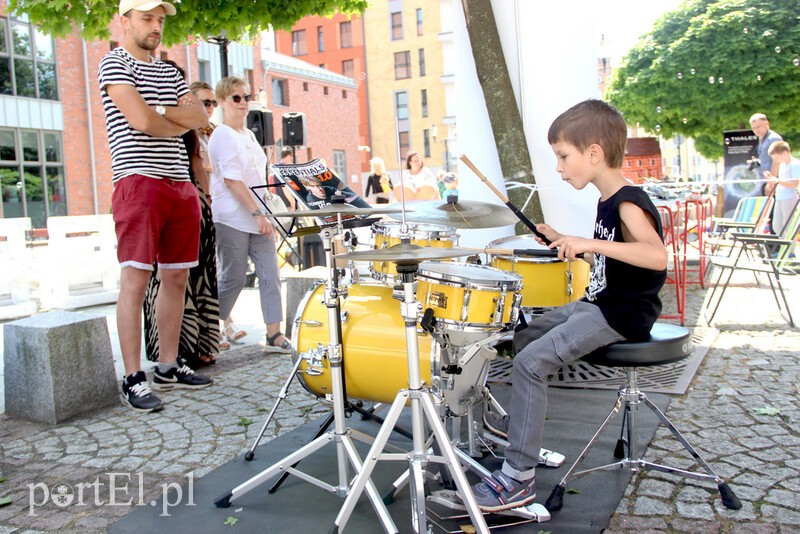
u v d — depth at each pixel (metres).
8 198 19.09
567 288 3.43
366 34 34.44
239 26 6.12
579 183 2.45
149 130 3.48
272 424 3.44
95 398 3.71
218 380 4.25
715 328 5.28
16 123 19.02
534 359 2.36
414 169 9.59
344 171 31.38
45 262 7.63
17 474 2.89
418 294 2.36
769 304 6.20
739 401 3.51
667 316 5.75
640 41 17.36
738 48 15.38
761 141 8.77
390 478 2.75
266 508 2.53
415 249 2.04
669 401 3.55
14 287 7.35
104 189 21.09
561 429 3.20
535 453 2.36
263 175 4.79
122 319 3.69
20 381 3.58
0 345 5.63
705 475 2.43
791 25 15.23
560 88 4.57
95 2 4.98
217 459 3.01
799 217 5.50
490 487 2.39
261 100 9.30
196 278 4.45
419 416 2.17
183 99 3.63
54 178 20.12
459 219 2.99
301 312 2.78
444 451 2.13
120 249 3.66
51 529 2.42
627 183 2.45
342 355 2.58
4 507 2.59
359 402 3.22
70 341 3.58
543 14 4.55
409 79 33.09
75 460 3.04
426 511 2.46
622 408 3.43
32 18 5.24
